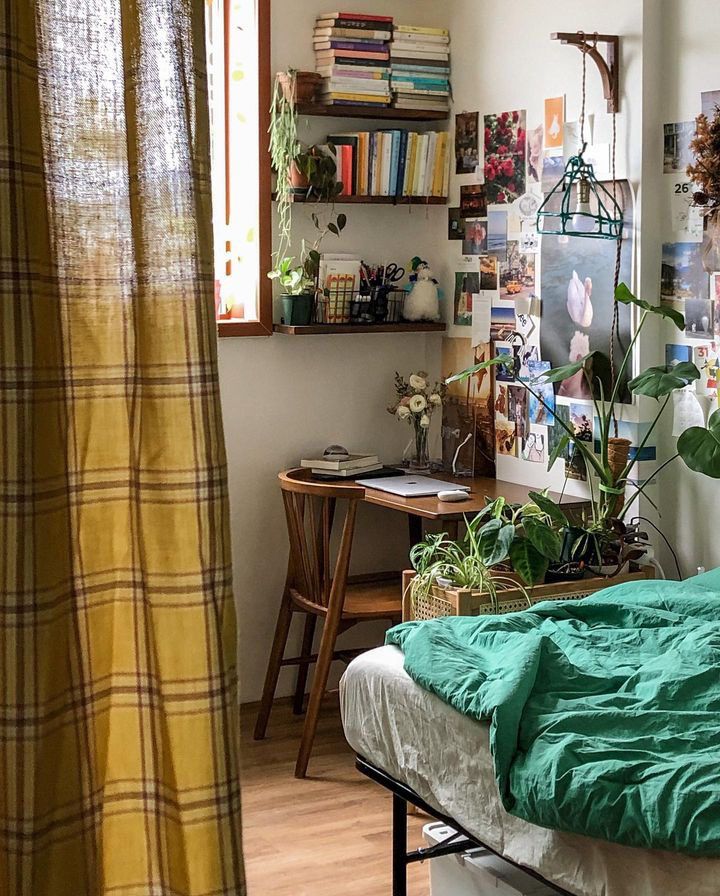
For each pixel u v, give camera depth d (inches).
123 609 39.5
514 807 85.0
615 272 151.2
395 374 188.7
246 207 175.0
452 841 110.9
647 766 80.0
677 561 149.6
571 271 159.2
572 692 94.3
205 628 38.0
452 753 97.1
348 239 182.7
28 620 34.9
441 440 188.2
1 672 35.0
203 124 37.5
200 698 38.1
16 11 34.4
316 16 174.4
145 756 39.8
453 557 140.9
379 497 161.5
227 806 38.6
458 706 95.2
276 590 181.2
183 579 38.0
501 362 151.3
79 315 38.1
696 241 142.5
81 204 37.7
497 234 173.3
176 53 37.0
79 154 37.5
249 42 171.5
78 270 37.9
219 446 38.2
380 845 135.0
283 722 174.6
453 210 182.7
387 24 174.4
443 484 169.3
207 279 37.6
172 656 38.2
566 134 158.7
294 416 180.5
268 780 153.6
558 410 162.9
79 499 38.4
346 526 154.0
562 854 83.4
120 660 39.6
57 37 36.9
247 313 176.2
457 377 155.8
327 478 173.9
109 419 38.8
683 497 148.1
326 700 183.9
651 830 74.9
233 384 174.9
